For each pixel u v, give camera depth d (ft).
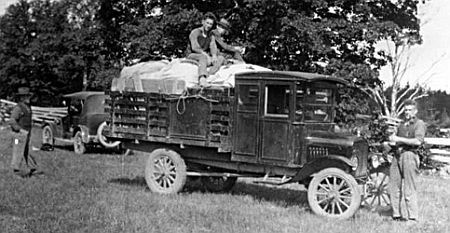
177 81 37.83
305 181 34.99
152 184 39.17
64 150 73.97
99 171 50.85
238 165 36.58
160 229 27.84
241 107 34.99
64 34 159.63
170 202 35.19
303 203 37.22
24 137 46.42
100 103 68.74
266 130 34.06
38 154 65.05
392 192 33.12
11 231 26.63
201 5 91.09
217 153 37.24
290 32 82.33
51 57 161.68
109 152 72.13
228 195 39.04
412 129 32.40
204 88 36.63
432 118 84.69
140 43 87.45
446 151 67.97
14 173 46.42
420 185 52.13
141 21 91.91
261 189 43.52
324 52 81.20
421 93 121.49
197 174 37.99
